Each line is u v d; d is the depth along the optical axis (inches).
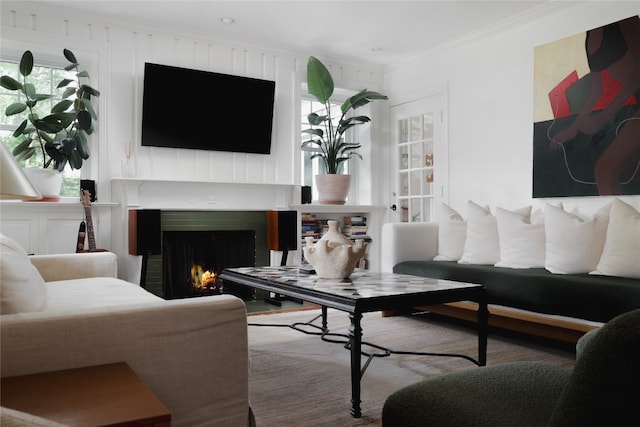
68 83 168.9
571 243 128.6
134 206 181.3
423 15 180.2
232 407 60.8
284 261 202.8
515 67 182.7
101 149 180.5
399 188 236.5
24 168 164.2
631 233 118.3
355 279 116.6
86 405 41.5
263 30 195.2
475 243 157.0
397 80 237.0
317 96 216.5
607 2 155.2
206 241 201.5
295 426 80.6
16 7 167.3
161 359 56.4
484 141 194.5
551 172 167.5
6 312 55.3
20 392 44.6
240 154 207.2
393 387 98.7
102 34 181.2
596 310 106.9
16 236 167.9
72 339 52.0
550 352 123.6
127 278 180.5
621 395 26.1
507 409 43.4
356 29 194.4
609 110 152.5
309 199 221.1
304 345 130.6
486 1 168.4
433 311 155.0
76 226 177.5
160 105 187.8
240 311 61.3
